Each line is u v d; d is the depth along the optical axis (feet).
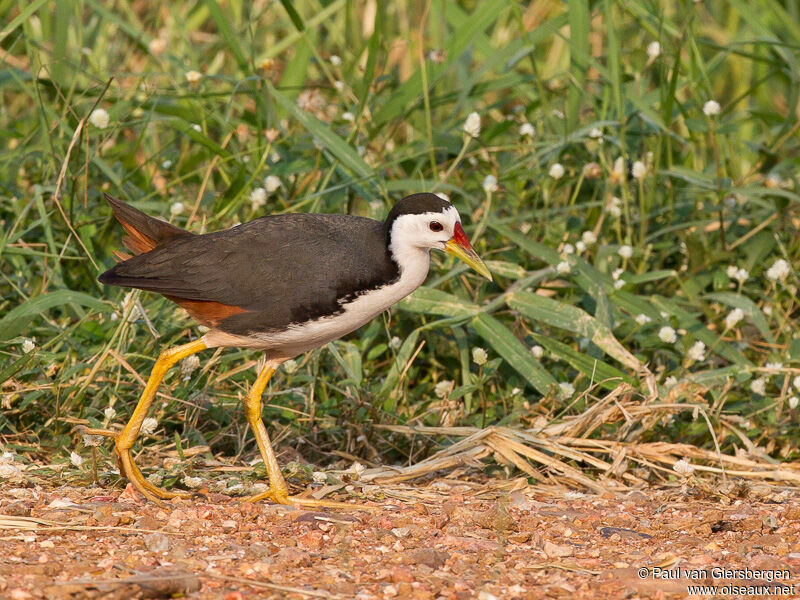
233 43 44.91
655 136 45.44
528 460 33.81
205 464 32.48
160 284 29.43
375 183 42.55
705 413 33.06
